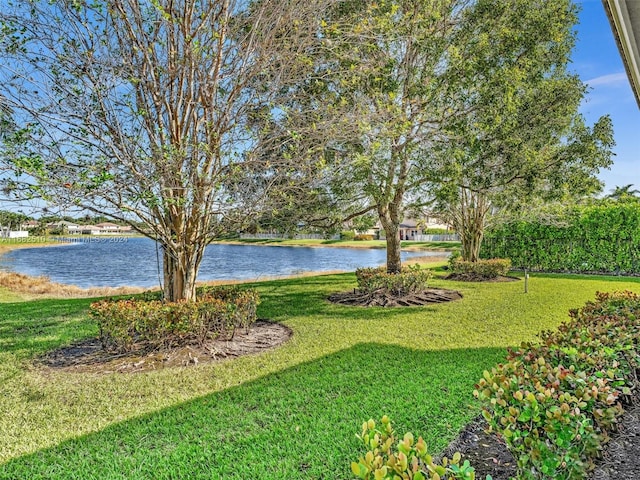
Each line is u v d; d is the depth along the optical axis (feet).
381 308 27.04
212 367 15.55
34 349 18.33
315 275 50.34
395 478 4.63
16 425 11.13
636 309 14.21
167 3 17.17
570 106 28.99
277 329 21.54
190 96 17.81
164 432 10.58
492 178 27.50
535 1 26.30
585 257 47.26
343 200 28.45
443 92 24.36
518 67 25.54
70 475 8.73
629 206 44.29
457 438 9.85
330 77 20.62
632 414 10.12
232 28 18.70
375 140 21.03
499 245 53.57
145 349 17.38
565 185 29.66
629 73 7.88
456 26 26.27
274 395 12.77
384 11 21.48
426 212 39.65
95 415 11.69
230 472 8.67
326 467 8.76
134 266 76.54
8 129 14.53
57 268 72.08
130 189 15.58
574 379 7.45
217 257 97.40
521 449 6.70
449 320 23.18
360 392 12.85
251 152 18.35
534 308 26.25
